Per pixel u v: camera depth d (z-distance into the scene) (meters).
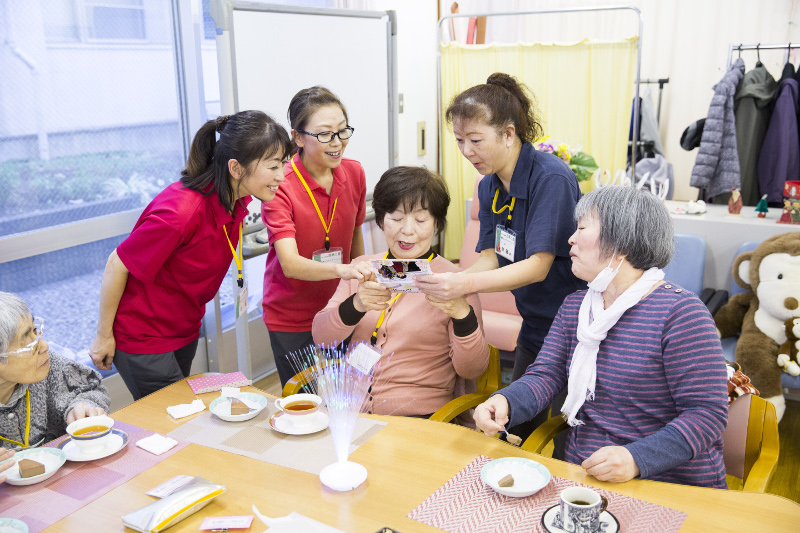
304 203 2.24
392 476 1.33
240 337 2.97
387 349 1.92
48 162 2.66
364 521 1.18
